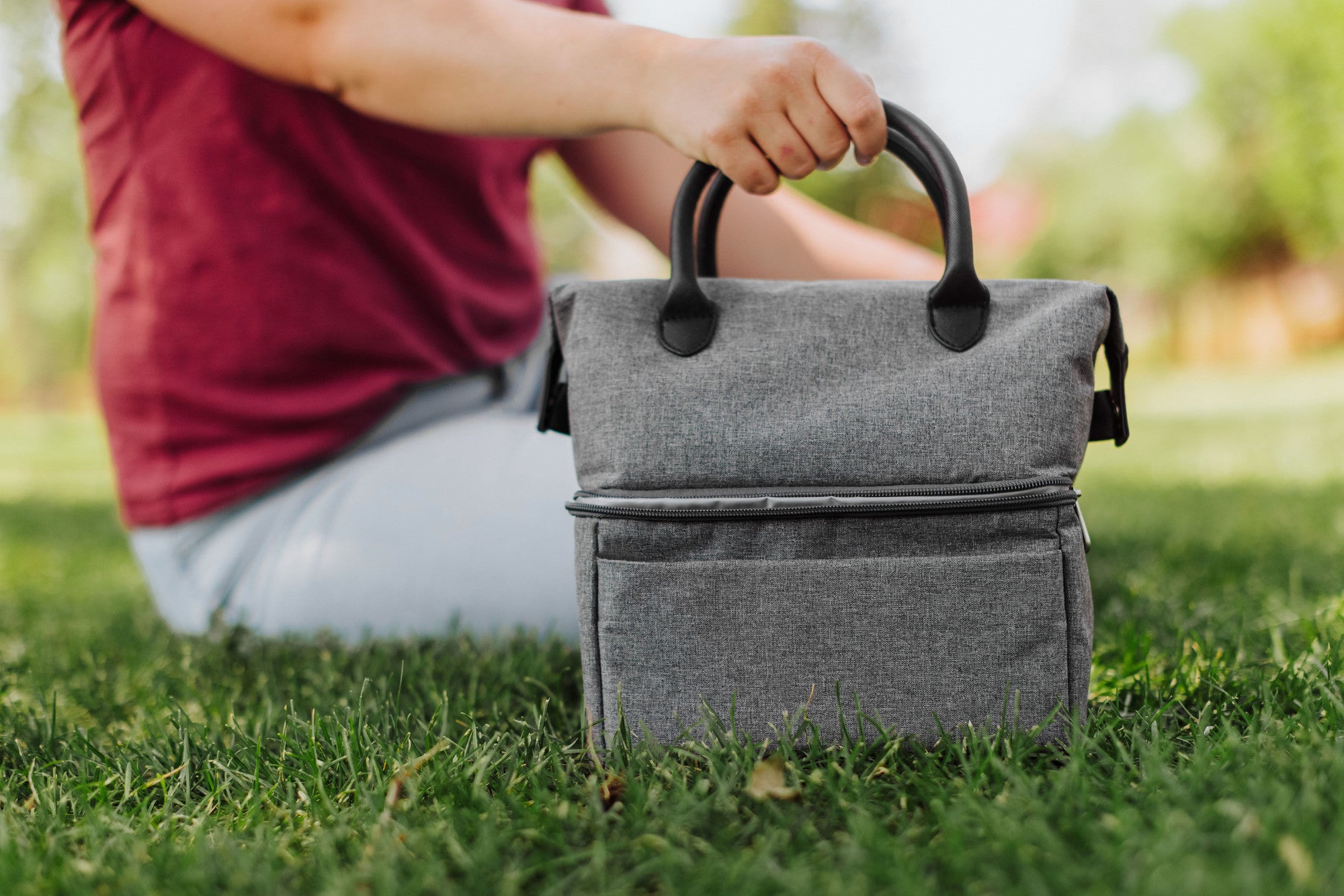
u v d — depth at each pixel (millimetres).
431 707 1155
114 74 1496
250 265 1492
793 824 793
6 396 17719
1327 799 750
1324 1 11469
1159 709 1020
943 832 755
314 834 810
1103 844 701
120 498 1676
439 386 1703
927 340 984
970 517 936
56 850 784
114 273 1569
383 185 1564
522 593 1497
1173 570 1915
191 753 1019
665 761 908
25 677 1450
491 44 1165
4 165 12141
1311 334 12438
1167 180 12516
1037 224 14016
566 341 1036
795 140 997
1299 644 1285
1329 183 11617
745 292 1019
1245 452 4902
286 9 1255
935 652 936
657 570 943
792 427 953
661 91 1056
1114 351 1021
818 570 937
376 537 1497
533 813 819
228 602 1584
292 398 1560
